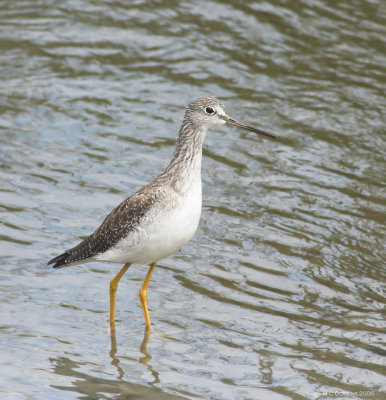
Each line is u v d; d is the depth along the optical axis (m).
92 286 12.20
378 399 9.41
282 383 9.77
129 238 10.56
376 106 18.55
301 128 17.58
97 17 22.22
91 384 9.53
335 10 23.00
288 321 11.39
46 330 10.77
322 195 15.18
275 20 22.36
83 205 14.36
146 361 10.20
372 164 16.33
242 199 14.98
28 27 21.36
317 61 20.42
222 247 13.41
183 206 10.49
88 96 18.45
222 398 9.35
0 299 11.38
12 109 17.62
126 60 20.16
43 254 12.73
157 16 22.48
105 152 16.33
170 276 12.57
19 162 15.67
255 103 18.47
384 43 21.28
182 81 19.33
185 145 10.80
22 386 9.34
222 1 23.38
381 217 14.48
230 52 20.73
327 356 10.48
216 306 11.75
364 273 12.79
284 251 13.34
